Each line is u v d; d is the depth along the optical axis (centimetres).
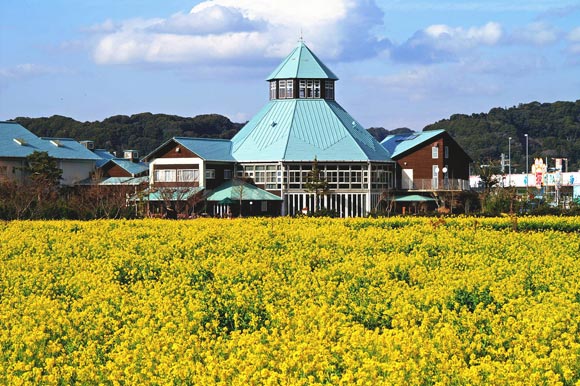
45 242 3612
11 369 1525
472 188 9712
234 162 8188
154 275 2731
